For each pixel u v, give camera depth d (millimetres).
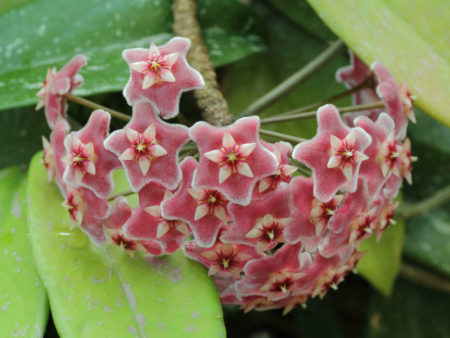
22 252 199
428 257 253
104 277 191
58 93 196
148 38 230
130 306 187
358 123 189
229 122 209
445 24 211
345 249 196
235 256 190
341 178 185
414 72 206
